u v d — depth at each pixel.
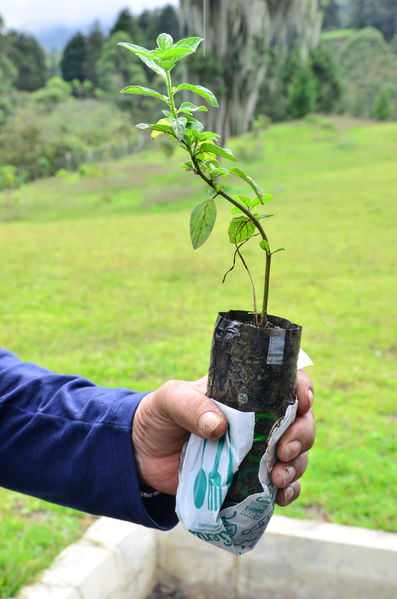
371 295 7.75
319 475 2.89
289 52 33.44
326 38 61.06
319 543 2.02
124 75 49.81
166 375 4.78
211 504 0.65
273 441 0.65
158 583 2.20
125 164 29.72
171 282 8.56
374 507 2.54
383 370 4.99
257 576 2.09
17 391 0.84
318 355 5.39
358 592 2.01
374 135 29.11
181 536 2.14
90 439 0.76
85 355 5.32
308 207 14.95
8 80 52.50
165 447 0.75
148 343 5.73
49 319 6.65
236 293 7.88
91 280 8.71
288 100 38.03
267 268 0.66
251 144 26.77
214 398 0.66
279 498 0.73
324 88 41.09
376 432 3.55
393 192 16.05
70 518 2.40
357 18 62.38
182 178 23.14
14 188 26.45
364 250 10.50
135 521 0.77
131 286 8.33
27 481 0.79
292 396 0.66
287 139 29.62
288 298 7.61
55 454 0.78
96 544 1.96
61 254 10.77
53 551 2.09
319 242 11.20
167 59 0.60
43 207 20.20
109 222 15.75
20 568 1.91
